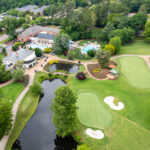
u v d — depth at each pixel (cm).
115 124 5703
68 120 4931
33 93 7306
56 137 5575
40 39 13788
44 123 6119
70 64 10219
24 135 5641
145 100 6800
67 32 13900
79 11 14788
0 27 15088
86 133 5403
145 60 10119
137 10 17875
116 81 8169
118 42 10575
